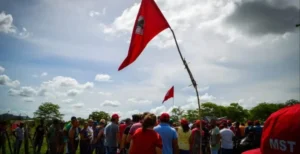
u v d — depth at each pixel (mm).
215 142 11047
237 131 14266
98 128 13414
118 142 9984
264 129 1504
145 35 5332
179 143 8898
